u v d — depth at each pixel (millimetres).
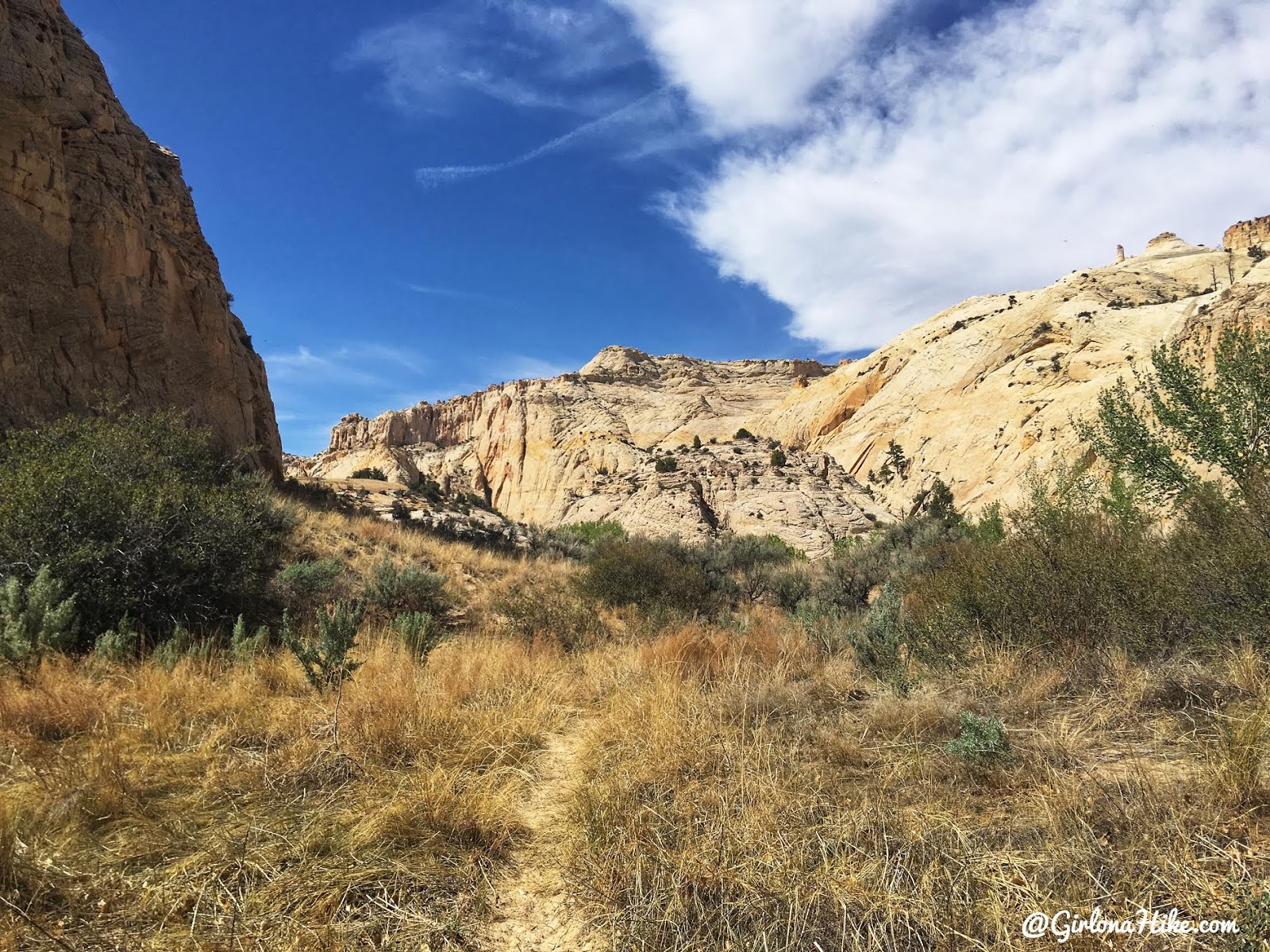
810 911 2520
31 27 16094
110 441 10406
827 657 7488
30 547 7684
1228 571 5250
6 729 4117
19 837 2883
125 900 2645
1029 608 6211
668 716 4645
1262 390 8180
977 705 4688
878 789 3475
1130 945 2117
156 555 8297
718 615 13594
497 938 2643
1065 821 2877
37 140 14891
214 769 3980
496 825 3520
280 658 7129
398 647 7906
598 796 3547
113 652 6414
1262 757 3189
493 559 19859
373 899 2773
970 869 2576
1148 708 4418
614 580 14789
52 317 14547
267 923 2547
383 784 3873
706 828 3086
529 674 6930
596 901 2783
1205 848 2578
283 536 13477
